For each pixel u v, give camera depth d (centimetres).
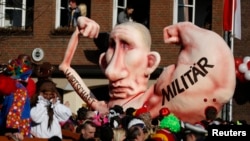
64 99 3594
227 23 3136
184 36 2584
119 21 3684
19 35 3772
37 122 1792
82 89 2748
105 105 2700
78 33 2802
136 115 1962
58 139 1669
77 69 3659
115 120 1803
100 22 3712
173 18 3678
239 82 3562
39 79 2028
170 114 2114
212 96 2514
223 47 2536
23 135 1681
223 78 2514
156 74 3569
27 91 1703
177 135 1773
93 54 3688
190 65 2542
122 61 2650
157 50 3656
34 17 3775
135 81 2655
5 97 1670
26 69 1784
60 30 3731
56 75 3678
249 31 3612
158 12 3681
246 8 3622
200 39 2550
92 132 1683
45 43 3750
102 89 3753
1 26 3803
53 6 3766
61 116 1822
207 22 3669
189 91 2530
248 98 3588
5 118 1666
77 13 3734
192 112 2541
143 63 2648
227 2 3136
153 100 2605
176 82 2556
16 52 3775
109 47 2698
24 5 3803
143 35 2653
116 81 2652
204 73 2517
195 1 3688
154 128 1883
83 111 2125
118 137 1634
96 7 3716
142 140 1623
